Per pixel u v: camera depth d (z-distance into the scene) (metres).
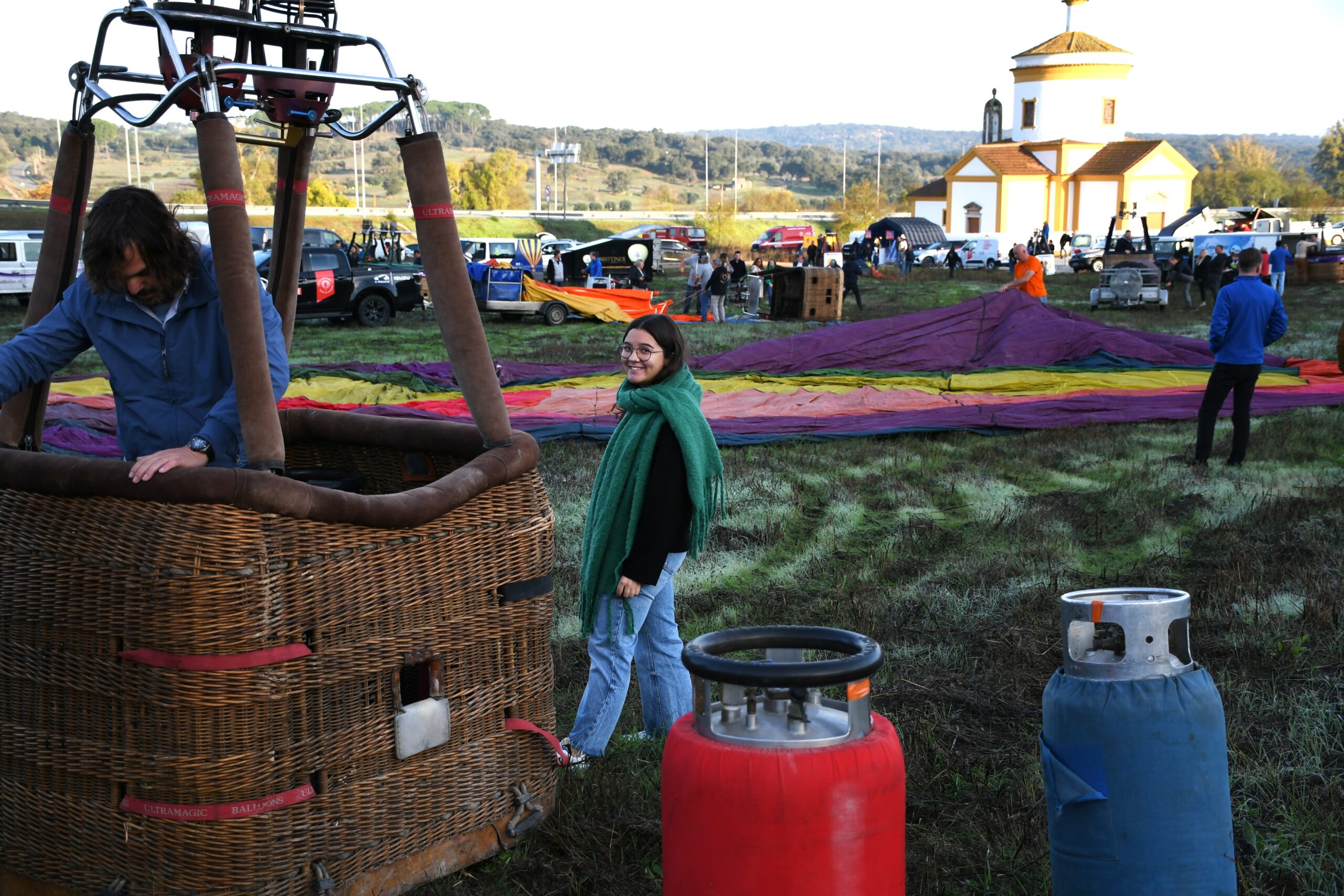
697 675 2.38
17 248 26.95
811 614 5.62
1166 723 2.62
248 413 2.74
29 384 3.15
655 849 3.46
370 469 3.91
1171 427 10.67
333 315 22.00
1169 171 65.69
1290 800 3.63
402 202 152.62
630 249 36.34
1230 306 8.71
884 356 14.09
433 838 3.16
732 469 8.79
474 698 3.21
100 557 2.68
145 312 3.06
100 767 2.78
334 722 2.88
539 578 3.35
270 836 2.77
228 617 2.62
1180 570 6.26
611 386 12.76
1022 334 14.31
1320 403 11.91
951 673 4.86
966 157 68.06
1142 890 2.65
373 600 2.91
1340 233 56.91
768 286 29.78
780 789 2.27
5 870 3.06
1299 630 5.18
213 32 3.09
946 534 7.07
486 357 3.23
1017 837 3.50
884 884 2.37
